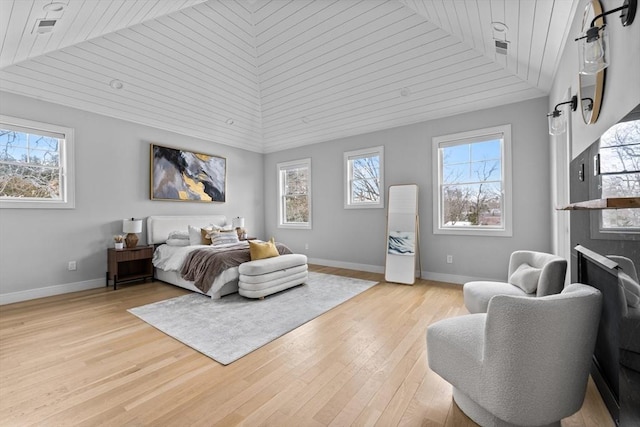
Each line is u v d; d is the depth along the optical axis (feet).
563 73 8.71
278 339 8.27
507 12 7.70
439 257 14.80
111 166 14.30
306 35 12.14
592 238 5.61
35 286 12.12
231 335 8.49
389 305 11.12
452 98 13.35
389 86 13.66
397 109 14.87
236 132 18.97
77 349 7.67
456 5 8.36
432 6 9.10
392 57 12.17
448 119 14.48
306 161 20.07
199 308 10.83
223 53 13.12
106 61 11.67
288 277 12.96
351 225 18.04
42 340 8.19
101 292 13.01
